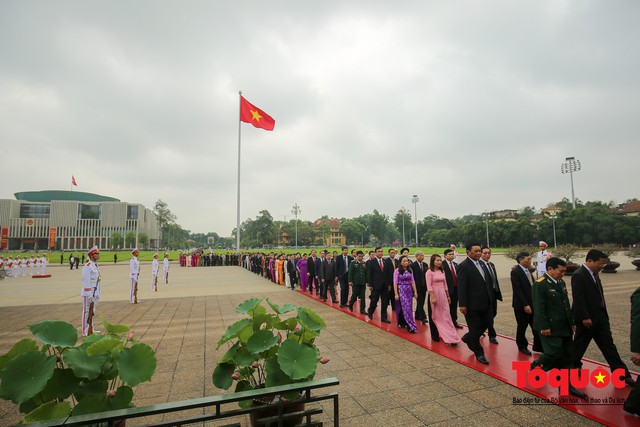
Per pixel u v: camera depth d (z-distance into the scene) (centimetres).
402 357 528
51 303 1124
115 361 226
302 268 1423
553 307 407
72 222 9650
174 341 634
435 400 373
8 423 344
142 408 196
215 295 1284
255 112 2689
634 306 332
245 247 12575
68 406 210
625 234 4956
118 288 1568
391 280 799
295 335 299
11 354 221
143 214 10894
